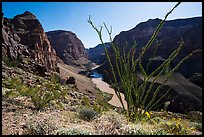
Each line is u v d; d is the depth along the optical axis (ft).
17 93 46.62
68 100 57.82
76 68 533.14
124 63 26.63
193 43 342.85
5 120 26.27
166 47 378.94
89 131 23.20
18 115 29.53
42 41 271.28
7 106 33.86
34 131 22.18
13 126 24.36
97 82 365.20
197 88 234.17
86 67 617.62
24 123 25.76
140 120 26.21
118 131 22.94
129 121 26.27
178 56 345.51
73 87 165.78
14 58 137.90
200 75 273.95
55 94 50.83
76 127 25.85
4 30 159.74
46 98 39.42
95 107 43.37
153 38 25.30
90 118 33.35
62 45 637.30
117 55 26.94
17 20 283.38
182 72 314.76
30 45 244.01
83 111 35.19
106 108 56.49
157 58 348.59
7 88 51.06
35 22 291.58
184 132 24.25
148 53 384.27
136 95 26.16
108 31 27.07
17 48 158.20
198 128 29.89
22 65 132.77
